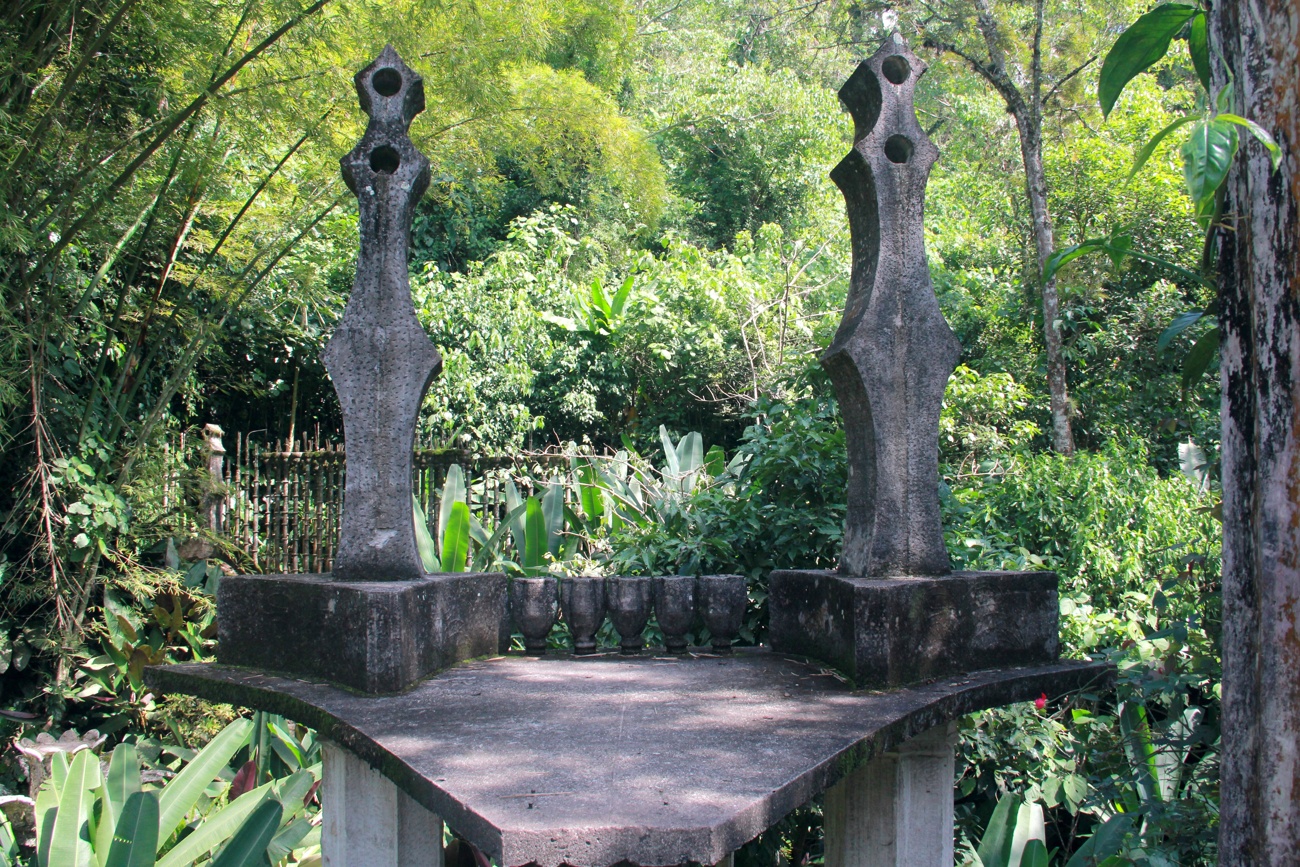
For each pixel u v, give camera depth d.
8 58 4.13
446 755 1.78
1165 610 3.21
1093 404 9.06
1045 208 8.48
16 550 4.92
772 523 3.66
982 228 11.69
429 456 6.30
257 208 6.36
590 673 2.49
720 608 2.77
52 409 4.94
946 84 11.31
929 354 2.60
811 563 3.67
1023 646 2.54
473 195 10.96
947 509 3.95
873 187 2.62
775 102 14.77
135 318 5.62
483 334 8.83
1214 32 1.80
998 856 3.12
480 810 1.49
